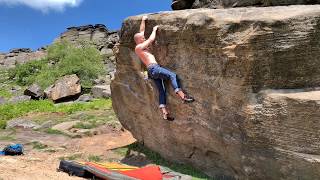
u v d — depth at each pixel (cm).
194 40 888
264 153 781
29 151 1356
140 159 1157
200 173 980
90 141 1504
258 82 784
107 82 3722
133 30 1070
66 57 4134
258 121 779
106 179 908
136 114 1181
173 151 1065
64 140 1555
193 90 920
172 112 995
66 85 2997
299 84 761
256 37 768
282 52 755
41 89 3316
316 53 743
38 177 919
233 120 833
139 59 1080
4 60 7406
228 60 816
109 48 6062
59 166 1033
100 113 2114
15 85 4388
